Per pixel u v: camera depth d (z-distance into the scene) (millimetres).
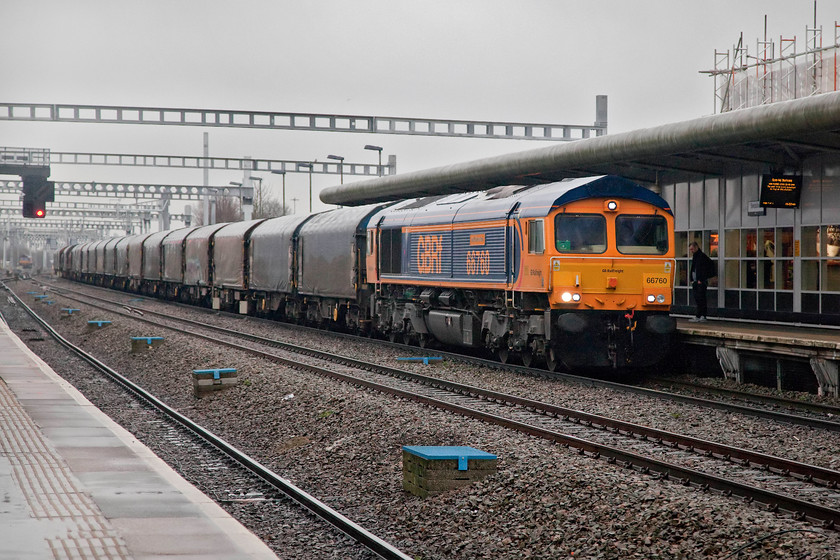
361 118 89812
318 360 49344
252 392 38438
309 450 28359
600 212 40094
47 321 88750
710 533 17188
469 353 53062
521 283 41406
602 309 39938
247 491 23078
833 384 34469
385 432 28219
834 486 21406
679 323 46844
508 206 42781
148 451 24078
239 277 86812
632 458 23734
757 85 56312
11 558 14797
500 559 17672
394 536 19641
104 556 15102
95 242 177625
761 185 44250
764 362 38531
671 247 40938
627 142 43031
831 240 43406
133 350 56312
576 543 17672
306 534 19156
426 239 50469
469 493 21219
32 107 86250
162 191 160625
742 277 49125
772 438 27328
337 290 64375
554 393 36031
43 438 26000
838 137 39375
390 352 52688
